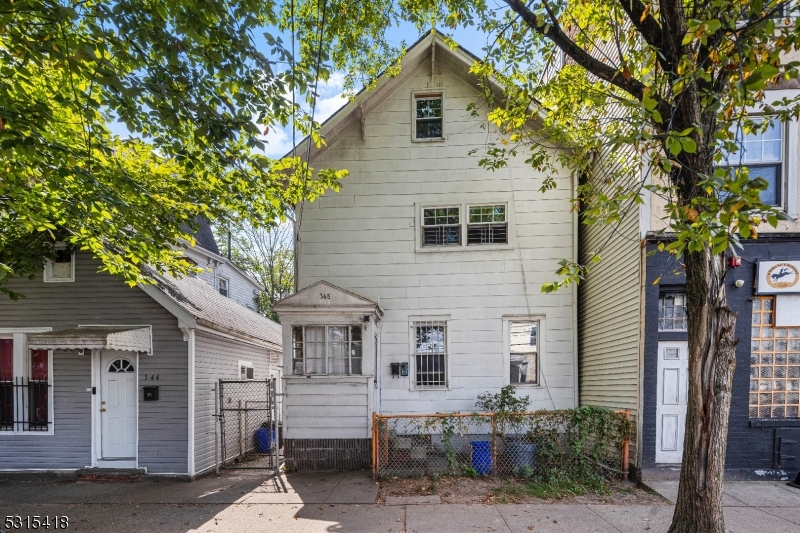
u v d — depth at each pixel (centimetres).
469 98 932
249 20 473
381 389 894
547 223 912
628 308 719
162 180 652
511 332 910
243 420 1038
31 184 603
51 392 795
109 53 500
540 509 565
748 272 683
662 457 674
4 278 549
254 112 536
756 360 685
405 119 937
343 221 927
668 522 520
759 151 696
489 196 920
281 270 2756
